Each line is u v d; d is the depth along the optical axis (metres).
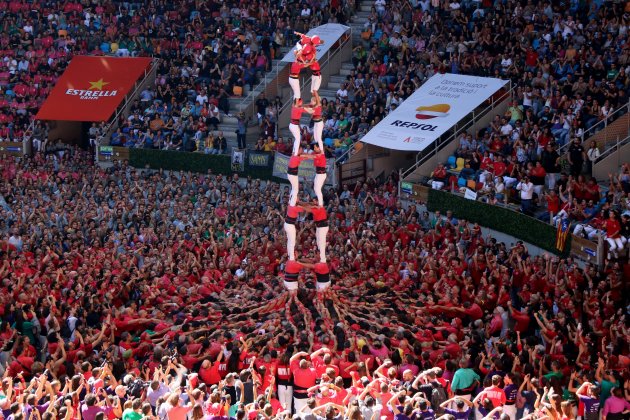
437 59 48.25
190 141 50.22
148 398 22.06
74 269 33.88
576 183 37.50
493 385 22.41
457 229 37.31
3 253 35.31
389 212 39.75
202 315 29.55
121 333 28.81
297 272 29.89
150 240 37.69
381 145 43.59
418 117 44.38
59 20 58.53
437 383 22.41
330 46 51.06
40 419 20.69
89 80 54.28
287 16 54.97
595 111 41.50
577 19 47.00
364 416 20.39
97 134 52.41
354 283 32.38
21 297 30.39
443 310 30.25
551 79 43.75
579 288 31.34
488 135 43.44
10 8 59.31
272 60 53.78
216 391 20.03
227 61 54.00
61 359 25.88
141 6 58.97
